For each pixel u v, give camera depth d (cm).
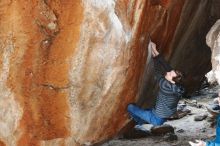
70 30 480
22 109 500
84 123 562
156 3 586
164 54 736
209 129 1011
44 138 533
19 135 511
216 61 580
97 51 508
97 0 477
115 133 664
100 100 558
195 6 710
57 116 529
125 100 615
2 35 451
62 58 492
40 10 462
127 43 539
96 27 488
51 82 502
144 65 620
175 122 1127
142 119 604
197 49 845
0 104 480
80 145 585
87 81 524
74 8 471
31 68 484
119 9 516
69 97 523
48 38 477
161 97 561
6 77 472
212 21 786
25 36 464
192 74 970
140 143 919
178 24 704
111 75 545
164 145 894
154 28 627
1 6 437
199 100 1425
